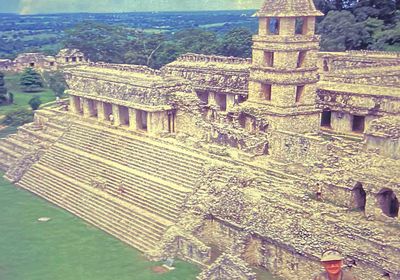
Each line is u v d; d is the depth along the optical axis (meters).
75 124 56.81
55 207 45.25
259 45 46.22
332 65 69.94
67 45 117.00
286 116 44.75
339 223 29.55
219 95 58.59
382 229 28.80
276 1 44.91
